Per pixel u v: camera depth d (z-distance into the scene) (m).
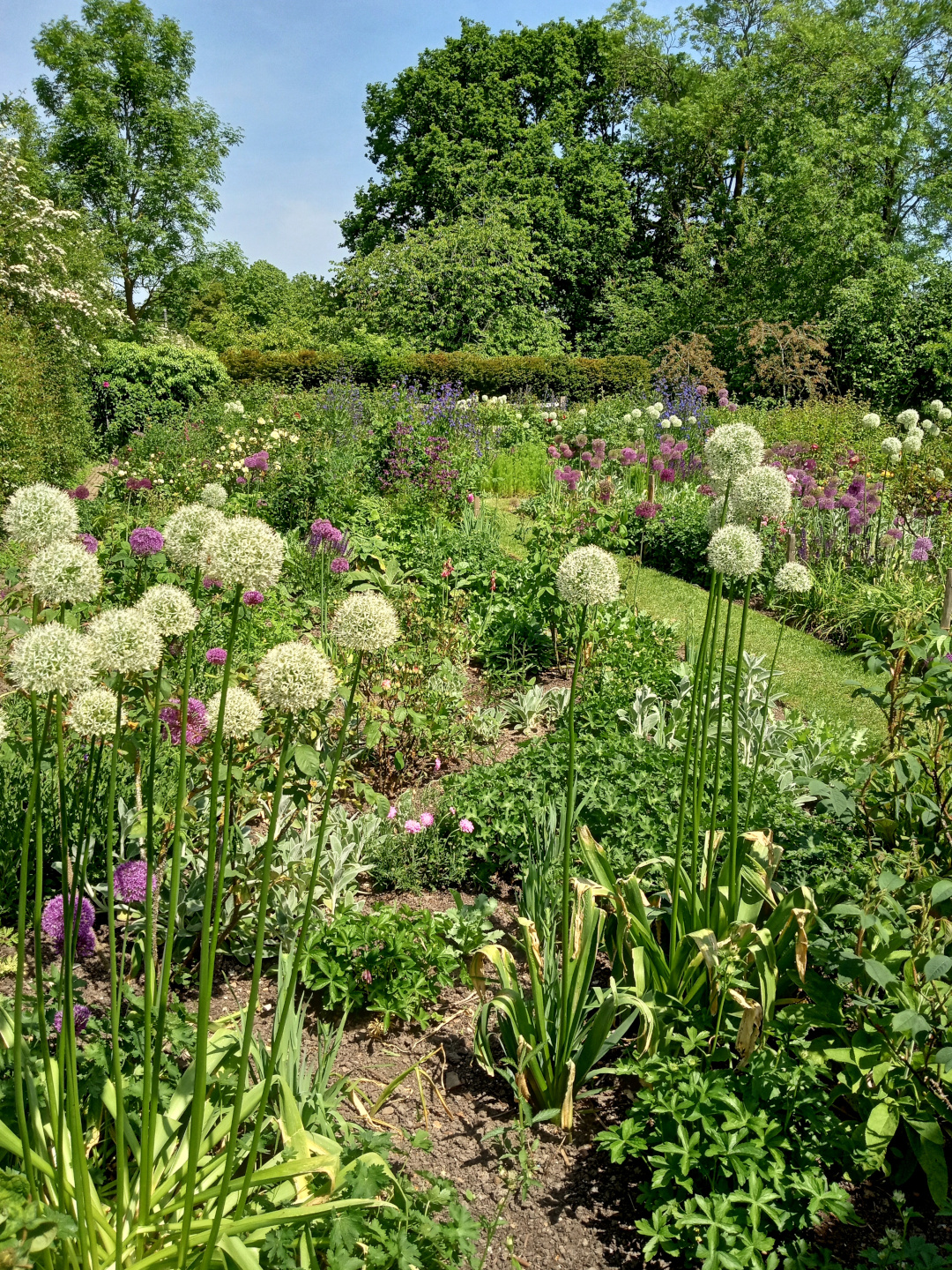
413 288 29.12
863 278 23.66
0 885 3.39
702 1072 2.73
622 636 6.73
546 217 33.06
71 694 1.85
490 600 7.70
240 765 3.65
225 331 41.25
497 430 16.66
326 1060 2.63
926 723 3.69
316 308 41.59
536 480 14.14
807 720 5.98
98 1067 2.21
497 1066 3.03
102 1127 2.21
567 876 2.75
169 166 35.94
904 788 3.49
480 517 10.30
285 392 18.42
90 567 1.78
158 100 35.59
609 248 34.94
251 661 5.63
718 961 2.85
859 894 3.17
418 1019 3.32
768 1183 2.45
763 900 3.18
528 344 29.47
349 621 1.92
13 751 3.41
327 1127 2.27
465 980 3.39
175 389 16.89
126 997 2.63
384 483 11.05
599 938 3.41
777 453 11.69
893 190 26.92
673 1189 2.49
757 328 21.45
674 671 6.18
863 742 5.39
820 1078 2.88
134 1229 1.84
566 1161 2.78
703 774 2.95
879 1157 2.48
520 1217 2.56
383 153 37.50
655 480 12.63
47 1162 1.74
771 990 2.77
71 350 15.21
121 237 34.75
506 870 4.34
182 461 11.03
